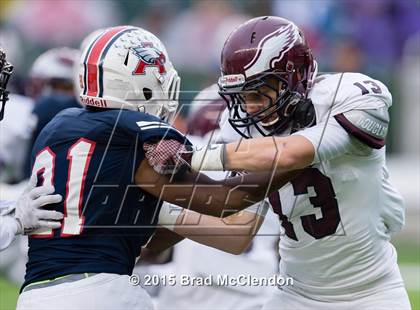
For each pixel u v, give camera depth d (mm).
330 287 13828
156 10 37156
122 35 12812
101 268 11984
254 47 12617
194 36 36500
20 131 24516
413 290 25547
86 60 12727
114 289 11969
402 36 36500
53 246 12109
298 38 12953
